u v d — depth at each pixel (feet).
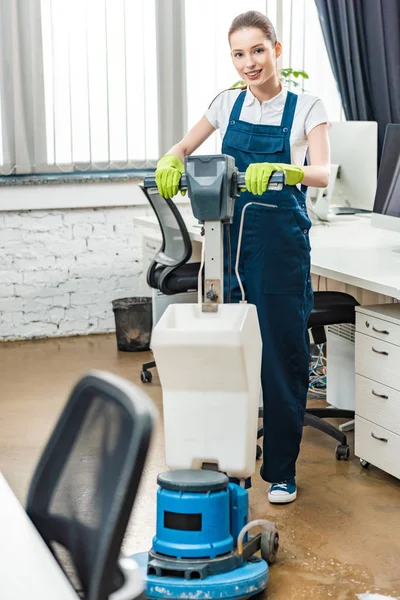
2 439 12.51
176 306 8.54
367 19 18.76
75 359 16.92
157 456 11.77
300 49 18.98
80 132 17.74
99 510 4.32
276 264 9.59
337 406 13.38
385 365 10.48
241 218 8.86
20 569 3.86
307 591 8.29
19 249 18.08
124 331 17.42
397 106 19.11
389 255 11.89
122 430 4.24
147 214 18.80
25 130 17.33
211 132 10.12
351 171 15.70
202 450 8.38
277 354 9.81
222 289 8.52
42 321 18.54
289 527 9.69
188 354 8.03
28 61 17.11
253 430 8.44
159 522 7.98
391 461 10.57
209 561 7.80
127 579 4.63
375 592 8.25
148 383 15.31
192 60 18.24
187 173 8.23
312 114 9.52
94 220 18.48
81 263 18.57
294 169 8.66
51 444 4.98
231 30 9.26
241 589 7.75
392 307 10.89
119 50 17.69
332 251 12.28
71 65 17.42
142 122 18.11
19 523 4.38
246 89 9.78
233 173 8.32
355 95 19.02
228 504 8.06
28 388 15.02
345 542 9.30
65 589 3.70
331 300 12.00
